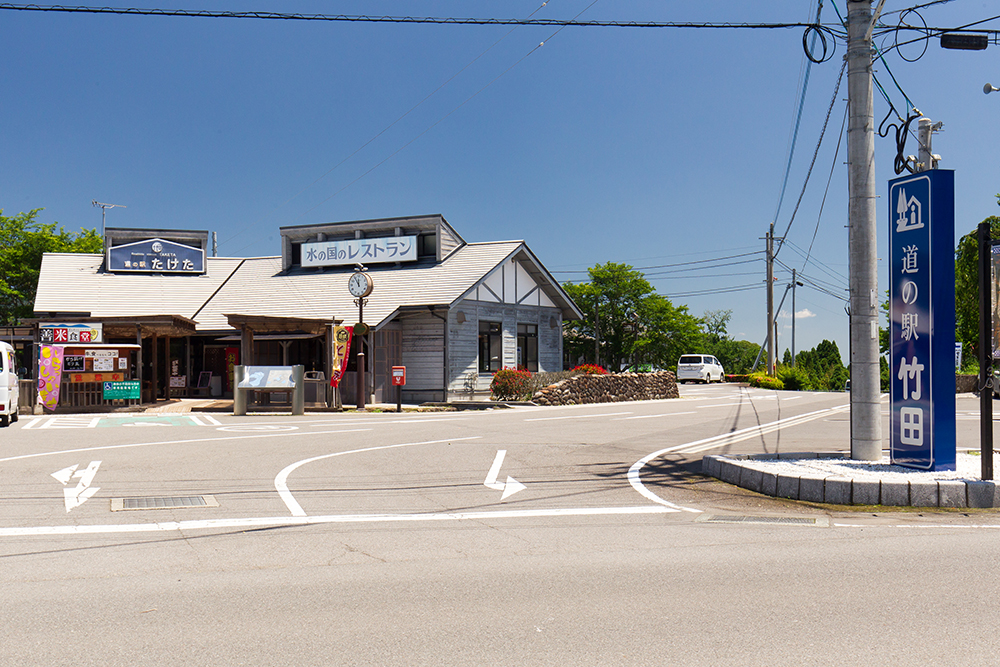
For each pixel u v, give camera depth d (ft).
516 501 26.68
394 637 13.37
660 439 46.50
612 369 183.01
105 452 39.40
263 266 106.83
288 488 29.07
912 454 28.63
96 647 12.92
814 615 14.40
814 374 140.56
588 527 22.48
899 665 12.05
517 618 14.33
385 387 87.71
